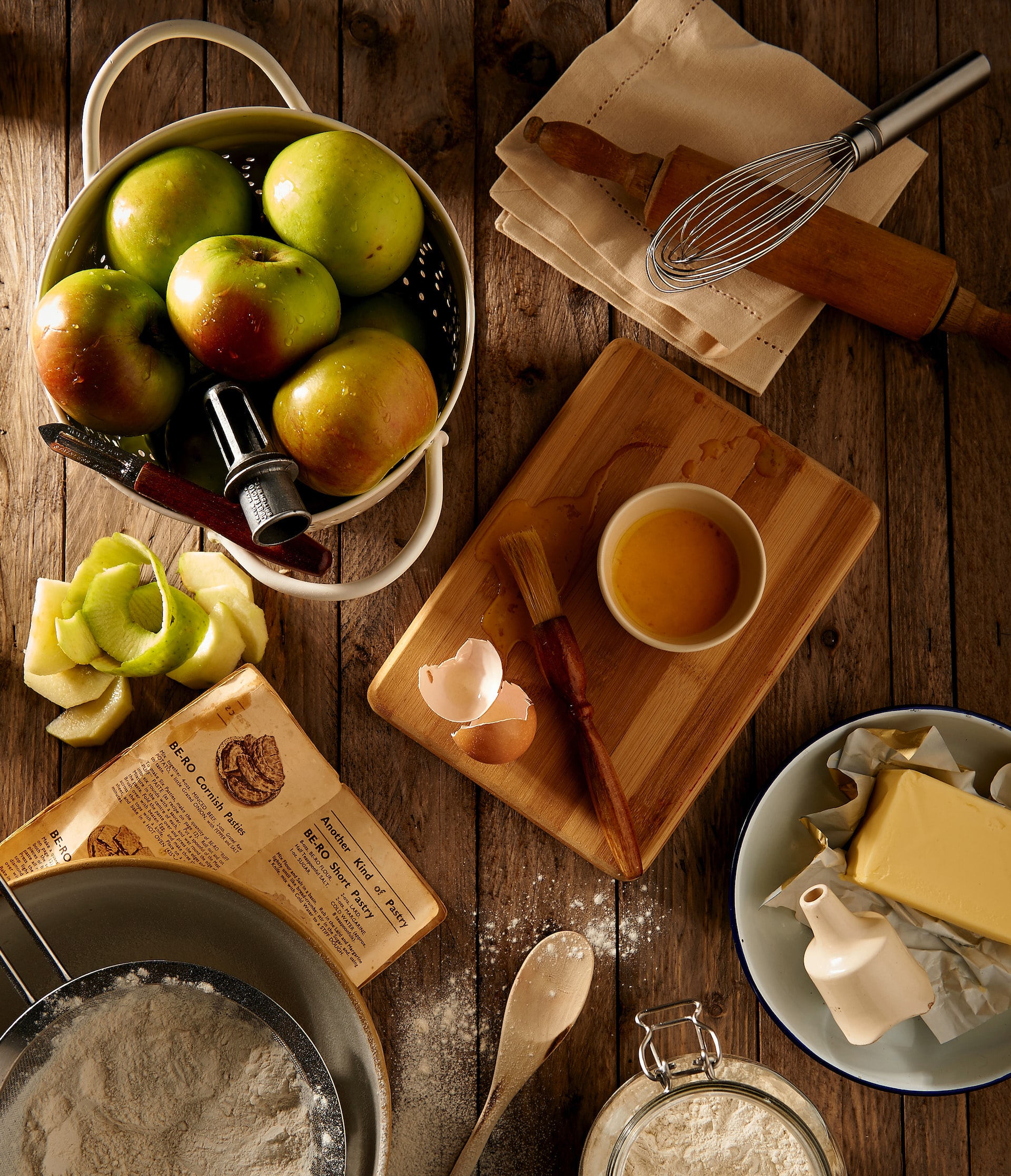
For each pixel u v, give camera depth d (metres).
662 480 0.86
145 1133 0.69
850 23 0.93
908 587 0.92
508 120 0.90
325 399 0.57
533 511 0.85
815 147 0.78
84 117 0.64
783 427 0.92
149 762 0.82
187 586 0.85
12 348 0.87
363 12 0.90
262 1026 0.67
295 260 0.58
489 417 0.90
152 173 0.60
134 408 0.59
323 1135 0.63
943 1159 0.89
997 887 0.81
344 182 0.59
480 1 0.90
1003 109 0.94
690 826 0.90
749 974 0.83
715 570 0.82
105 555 0.83
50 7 0.88
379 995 0.86
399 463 0.66
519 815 0.88
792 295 0.85
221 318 0.56
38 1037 0.62
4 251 0.88
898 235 0.93
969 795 0.82
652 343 0.91
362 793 0.87
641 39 0.87
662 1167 0.80
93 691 0.83
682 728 0.85
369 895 0.83
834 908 0.78
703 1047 0.80
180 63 0.89
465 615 0.85
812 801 0.87
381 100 0.90
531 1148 0.87
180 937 0.69
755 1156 0.79
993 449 0.93
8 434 0.87
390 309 0.67
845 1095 0.89
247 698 0.83
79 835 0.80
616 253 0.85
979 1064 0.85
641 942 0.89
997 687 0.92
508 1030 0.85
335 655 0.88
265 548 0.64
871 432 0.92
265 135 0.67
